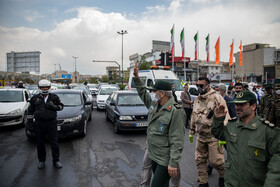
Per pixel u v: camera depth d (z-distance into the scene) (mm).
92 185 3455
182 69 58406
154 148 2428
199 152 3396
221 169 3312
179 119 2289
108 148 5391
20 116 7480
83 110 6770
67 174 3859
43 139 4102
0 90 8461
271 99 4938
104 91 14008
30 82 67938
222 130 2016
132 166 4246
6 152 5055
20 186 3408
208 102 3344
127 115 6602
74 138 6320
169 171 2203
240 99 1771
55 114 4086
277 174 1522
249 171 1711
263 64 57531
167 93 2402
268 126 1682
